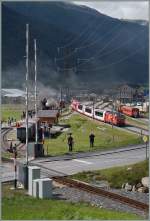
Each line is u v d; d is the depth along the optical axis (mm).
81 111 150375
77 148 84812
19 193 47625
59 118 137750
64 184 53906
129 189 53344
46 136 103000
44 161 69125
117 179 55625
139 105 168375
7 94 181000
